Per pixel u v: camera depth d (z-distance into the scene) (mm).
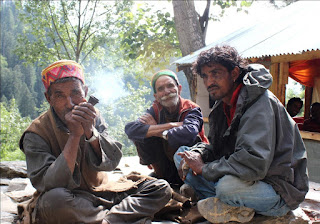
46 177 2293
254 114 2342
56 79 2367
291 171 2434
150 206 2557
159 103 3508
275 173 2408
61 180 2285
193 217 2705
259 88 2346
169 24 14922
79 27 21375
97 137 2461
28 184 3951
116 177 4250
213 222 2535
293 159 2504
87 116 2297
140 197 2555
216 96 2590
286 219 2594
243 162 2305
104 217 2426
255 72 2484
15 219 2877
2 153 21891
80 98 2420
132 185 2740
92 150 2496
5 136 24266
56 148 2514
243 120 2395
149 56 15227
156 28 15484
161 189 2604
